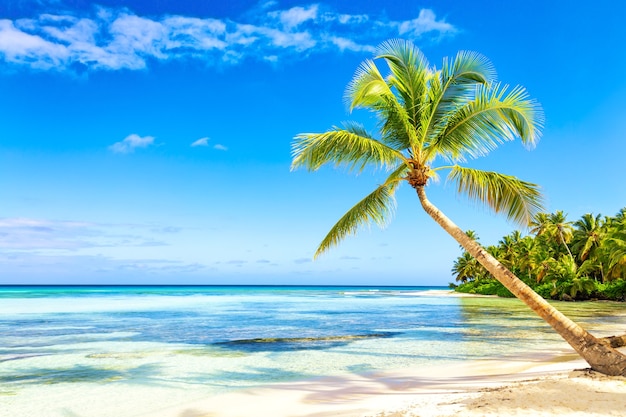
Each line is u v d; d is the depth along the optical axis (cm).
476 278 9006
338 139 1016
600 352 825
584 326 2219
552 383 748
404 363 1275
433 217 1042
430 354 1431
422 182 1077
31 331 2133
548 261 5888
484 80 1029
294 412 765
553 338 1820
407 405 739
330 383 1016
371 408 750
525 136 1014
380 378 1058
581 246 5881
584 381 747
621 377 770
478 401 669
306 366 1245
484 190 1084
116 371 1180
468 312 3562
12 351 1523
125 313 3394
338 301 5925
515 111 996
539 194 1044
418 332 2088
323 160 1061
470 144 1089
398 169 1219
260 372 1162
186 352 1504
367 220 1208
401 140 1102
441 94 1073
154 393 938
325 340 1803
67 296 7044
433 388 918
